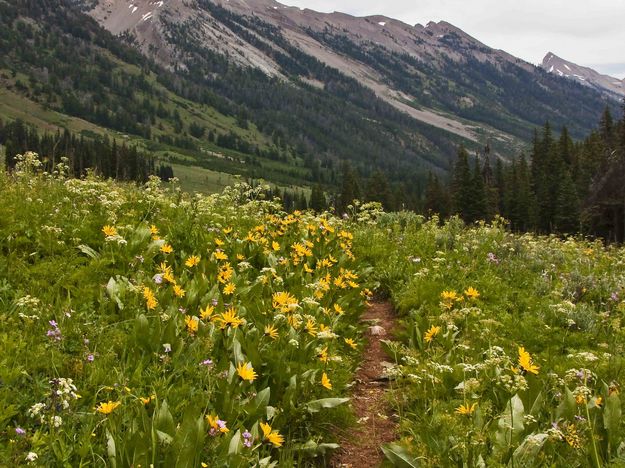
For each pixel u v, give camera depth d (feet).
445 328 21.99
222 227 30.60
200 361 15.65
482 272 31.99
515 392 15.31
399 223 47.55
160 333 15.94
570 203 222.89
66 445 11.07
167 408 12.12
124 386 12.75
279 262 27.45
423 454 13.89
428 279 29.99
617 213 165.07
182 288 20.48
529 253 36.17
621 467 11.98
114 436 11.27
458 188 255.70
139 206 30.17
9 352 13.71
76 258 21.17
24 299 15.15
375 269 33.65
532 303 26.61
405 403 17.74
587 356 16.05
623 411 14.82
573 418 14.11
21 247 21.50
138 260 21.83
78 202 27.14
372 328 25.63
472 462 12.55
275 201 36.17
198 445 11.06
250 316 19.10
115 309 18.26
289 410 15.01
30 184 29.14
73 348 15.02
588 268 35.01
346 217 44.16
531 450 12.59
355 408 17.90
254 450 12.44
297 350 17.33
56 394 11.86
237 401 13.84
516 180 292.61
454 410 15.57
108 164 324.80
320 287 21.56
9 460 10.16
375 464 14.92
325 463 14.53
